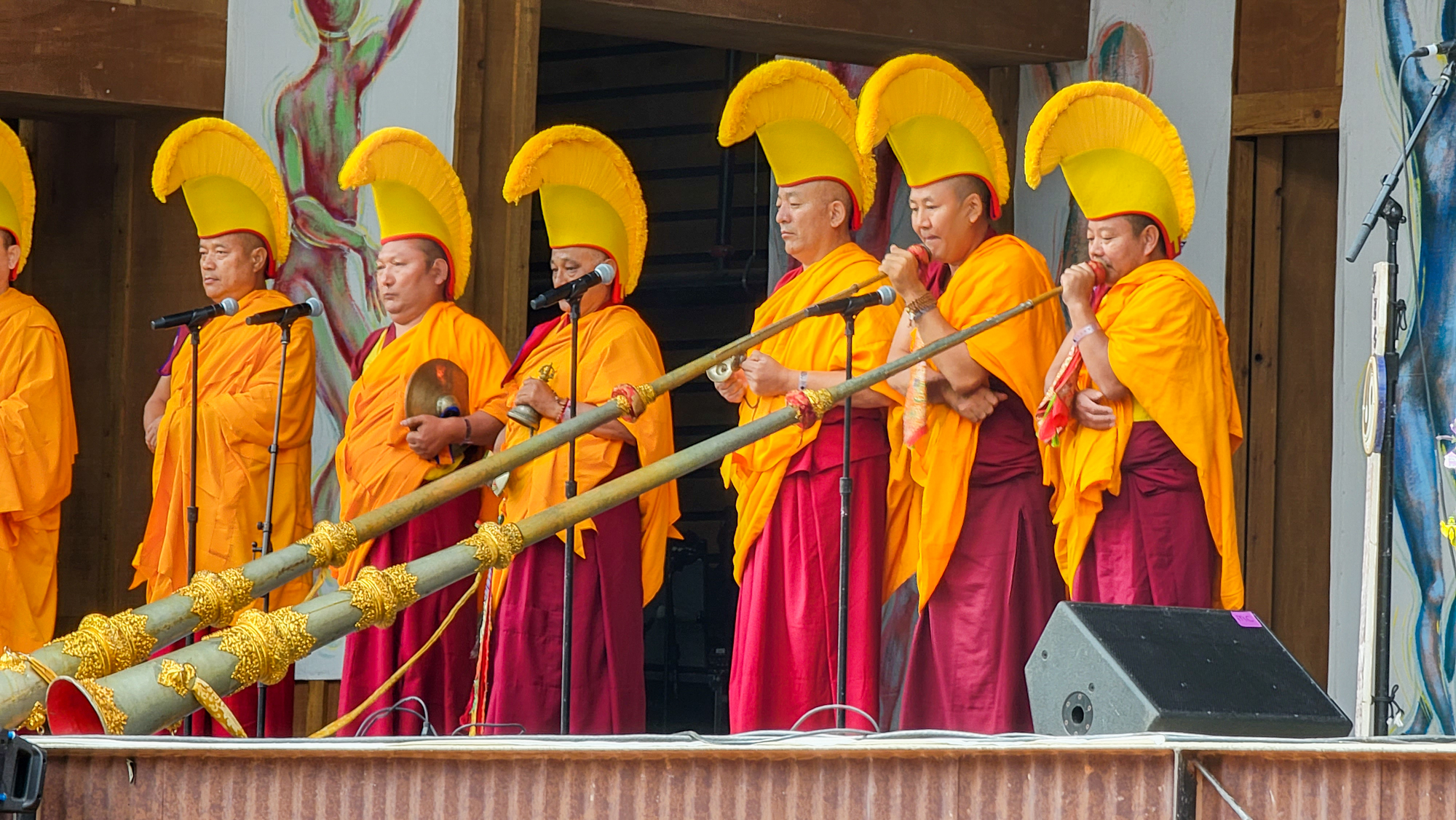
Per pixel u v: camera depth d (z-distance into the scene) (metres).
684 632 31.36
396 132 21.50
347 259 23.55
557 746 7.13
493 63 23.81
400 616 21.05
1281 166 24.83
